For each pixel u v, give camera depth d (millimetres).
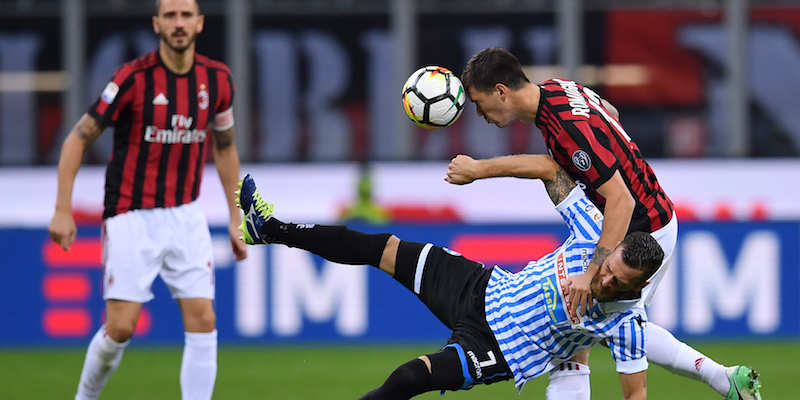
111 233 18047
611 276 14375
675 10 37906
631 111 38250
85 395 18406
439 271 16234
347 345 31484
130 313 17938
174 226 18328
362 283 31641
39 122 37594
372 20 37781
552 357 15758
